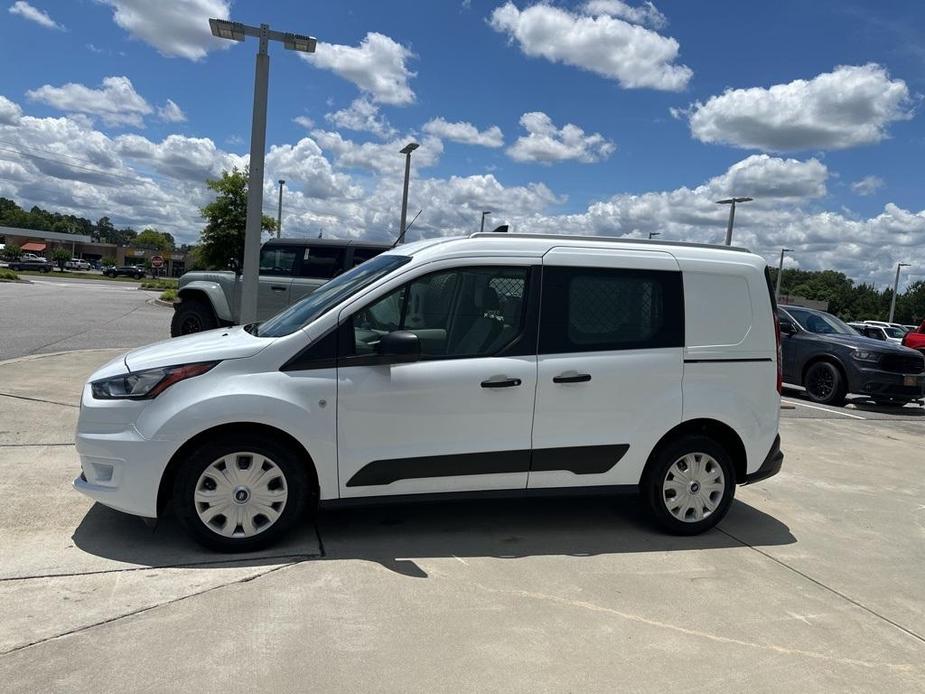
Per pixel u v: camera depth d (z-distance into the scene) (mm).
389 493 4340
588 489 4680
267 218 29375
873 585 4258
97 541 4195
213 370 4082
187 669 2943
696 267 4840
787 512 5688
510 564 4234
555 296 4582
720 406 4809
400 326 4375
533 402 4473
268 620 3381
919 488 6738
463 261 4473
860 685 3127
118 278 73875
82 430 4070
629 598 3863
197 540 4086
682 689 3020
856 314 112125
